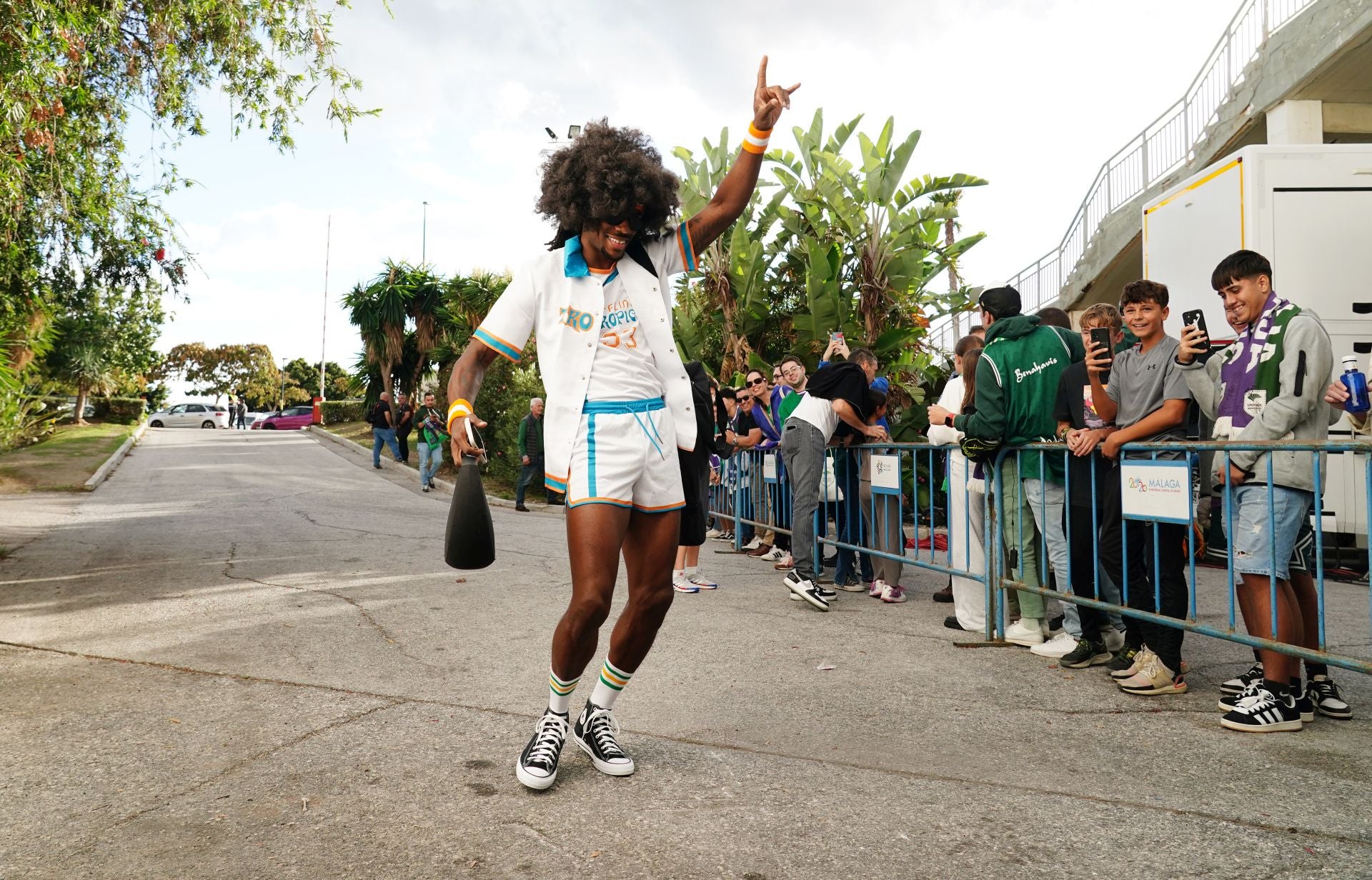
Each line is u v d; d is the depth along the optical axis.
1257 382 3.42
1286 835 2.32
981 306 4.84
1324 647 3.06
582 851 2.21
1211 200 7.71
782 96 2.75
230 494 13.79
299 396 77.31
